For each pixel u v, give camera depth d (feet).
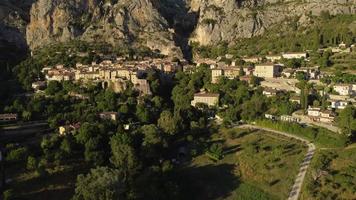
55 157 615.57
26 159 615.98
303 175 622.13
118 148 641.81
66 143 647.15
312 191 575.38
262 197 592.60
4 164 602.44
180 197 606.55
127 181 577.84
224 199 602.03
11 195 514.68
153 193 574.97
